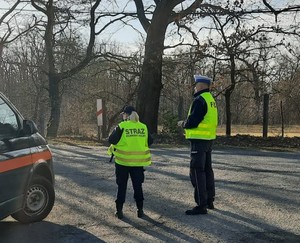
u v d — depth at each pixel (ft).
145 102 61.67
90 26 73.97
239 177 32.50
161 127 69.21
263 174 33.86
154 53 60.64
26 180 19.57
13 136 19.40
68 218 21.68
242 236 19.31
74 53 85.25
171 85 73.61
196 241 18.58
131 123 21.88
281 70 78.13
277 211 23.43
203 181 22.62
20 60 113.09
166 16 60.13
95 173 33.27
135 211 23.06
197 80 22.75
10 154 18.43
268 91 71.67
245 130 91.40
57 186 28.66
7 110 19.89
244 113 102.94
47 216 21.91
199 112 22.17
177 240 18.67
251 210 23.54
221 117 106.52
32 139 20.67
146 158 21.90
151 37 60.70
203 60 65.72
